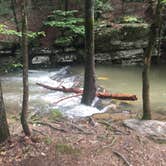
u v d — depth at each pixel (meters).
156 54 21.20
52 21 20.88
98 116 11.07
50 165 7.49
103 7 22.30
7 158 7.66
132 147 8.41
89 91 12.71
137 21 21.61
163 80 17.14
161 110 12.43
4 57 20.25
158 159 7.95
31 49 20.75
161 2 9.48
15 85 16.36
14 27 20.58
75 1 22.61
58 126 9.73
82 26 20.86
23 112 8.45
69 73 18.58
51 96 14.38
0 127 8.15
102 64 21.06
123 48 21.09
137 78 17.59
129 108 12.66
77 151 8.04
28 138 8.39
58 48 21.11
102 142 8.61
